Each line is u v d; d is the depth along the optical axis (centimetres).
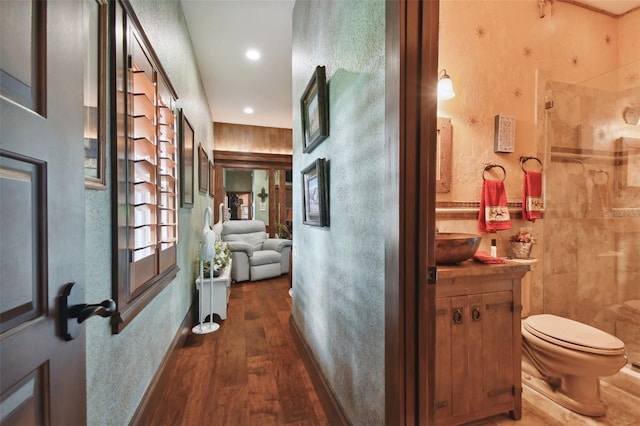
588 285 224
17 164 48
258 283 461
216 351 234
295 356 226
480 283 143
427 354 98
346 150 140
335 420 147
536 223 216
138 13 145
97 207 102
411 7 93
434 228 99
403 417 94
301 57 232
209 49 321
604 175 225
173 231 199
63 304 59
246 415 159
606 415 157
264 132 613
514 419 153
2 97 45
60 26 59
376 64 110
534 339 172
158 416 158
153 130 155
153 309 166
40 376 53
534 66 213
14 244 48
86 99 96
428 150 96
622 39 237
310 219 206
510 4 207
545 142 216
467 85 197
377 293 109
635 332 203
